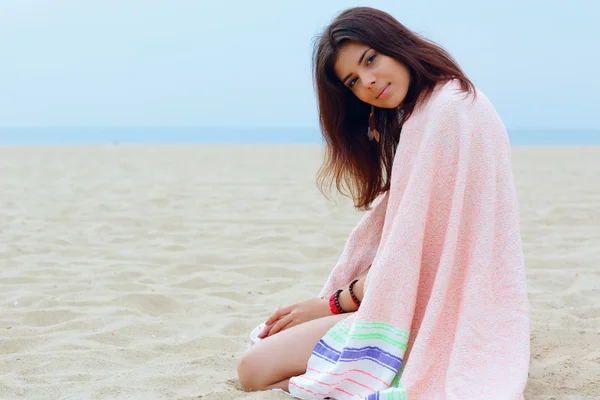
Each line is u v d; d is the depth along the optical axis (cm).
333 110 289
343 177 326
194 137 10906
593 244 619
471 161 254
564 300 430
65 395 284
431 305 247
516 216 255
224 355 335
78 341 363
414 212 251
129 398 277
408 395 238
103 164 1720
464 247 254
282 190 1095
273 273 532
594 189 1072
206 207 898
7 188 1138
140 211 864
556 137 8962
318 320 280
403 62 264
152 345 360
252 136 11300
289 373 275
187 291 479
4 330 385
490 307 248
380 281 251
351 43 265
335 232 700
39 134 12219
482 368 240
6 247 629
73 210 871
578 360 304
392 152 295
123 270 535
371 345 253
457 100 255
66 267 552
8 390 290
